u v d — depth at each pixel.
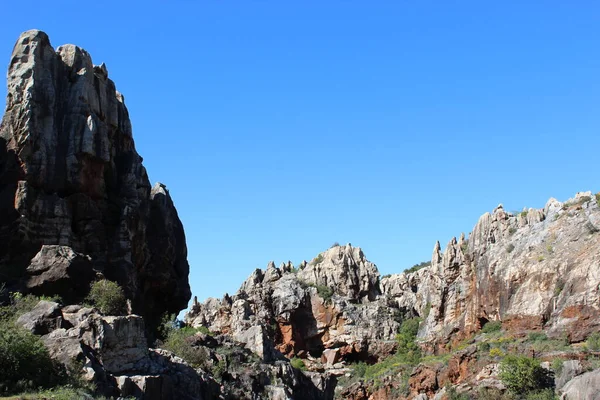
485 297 126.00
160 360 58.00
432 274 145.50
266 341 96.69
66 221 66.12
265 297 152.62
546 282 113.25
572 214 120.69
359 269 163.88
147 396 50.56
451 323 135.38
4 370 43.84
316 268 163.00
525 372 96.31
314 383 104.56
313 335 152.88
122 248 70.19
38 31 70.56
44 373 45.19
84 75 71.88
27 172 65.56
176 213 86.00
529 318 112.44
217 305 146.25
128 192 74.94
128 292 68.50
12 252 62.94
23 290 58.84
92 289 60.16
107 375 48.91
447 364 115.31
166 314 81.56
